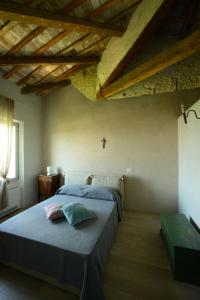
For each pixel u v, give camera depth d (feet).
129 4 6.56
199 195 6.95
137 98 11.37
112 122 12.02
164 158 10.83
